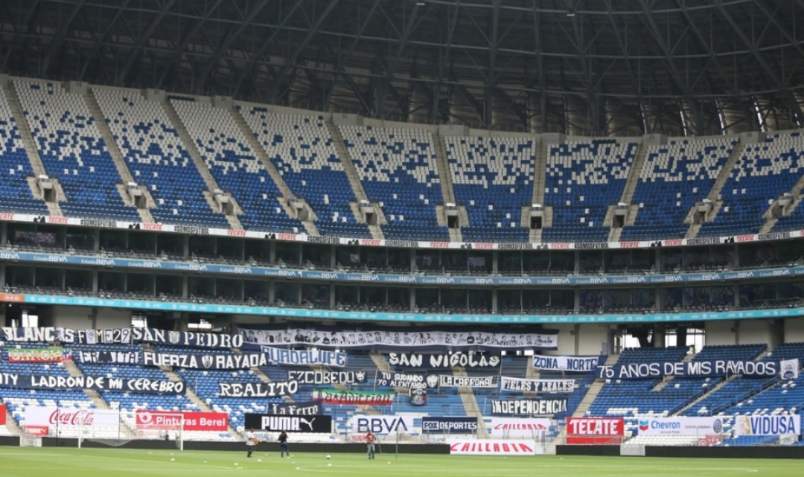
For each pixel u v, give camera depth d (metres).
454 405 103.69
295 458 75.62
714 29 111.75
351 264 111.81
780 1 105.25
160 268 103.62
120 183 106.50
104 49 114.44
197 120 114.94
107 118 111.31
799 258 106.06
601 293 113.00
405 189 116.06
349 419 95.44
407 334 112.81
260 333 109.94
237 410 96.94
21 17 109.88
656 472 63.62
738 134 119.06
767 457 87.81
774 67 116.25
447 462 74.88
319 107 122.25
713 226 110.31
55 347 97.81
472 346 113.00
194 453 79.25
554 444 95.12
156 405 94.88
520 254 113.38
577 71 118.12
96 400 93.12
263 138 116.25
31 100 109.75
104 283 105.00
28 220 99.19
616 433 93.94
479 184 117.88
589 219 114.12
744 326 110.56
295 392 99.75
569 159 120.19
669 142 120.38
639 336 114.75
